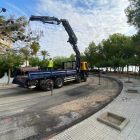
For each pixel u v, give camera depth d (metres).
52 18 8.38
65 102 5.21
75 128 2.79
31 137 2.62
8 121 3.39
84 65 12.16
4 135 2.68
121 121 3.18
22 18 2.86
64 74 9.22
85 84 10.52
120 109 3.96
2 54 3.07
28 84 6.75
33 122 3.34
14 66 11.30
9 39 2.97
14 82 7.52
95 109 4.32
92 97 6.00
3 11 2.45
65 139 2.37
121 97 5.48
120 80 12.26
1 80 11.85
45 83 7.52
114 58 18.30
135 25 8.88
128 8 8.69
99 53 28.92
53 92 7.37
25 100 5.59
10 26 2.72
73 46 11.36
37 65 16.16
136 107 4.14
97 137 2.42
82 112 4.05
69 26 10.18
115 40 24.27
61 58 21.48
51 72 8.06
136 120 3.15
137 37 9.92
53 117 3.66
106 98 5.77
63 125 3.17
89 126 2.87
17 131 2.86
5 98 6.00
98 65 25.78
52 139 2.38
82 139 2.36
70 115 3.81
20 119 3.53
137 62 11.34
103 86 9.30
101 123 3.02
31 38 3.11
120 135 2.48
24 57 3.40
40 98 5.95
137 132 2.58
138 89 7.27
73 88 8.61
